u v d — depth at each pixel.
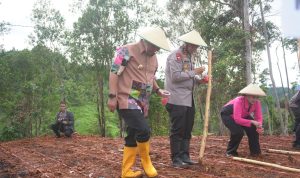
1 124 20.80
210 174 5.06
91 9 18.02
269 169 5.48
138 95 4.59
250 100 6.36
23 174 5.79
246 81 19.33
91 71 19.12
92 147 9.12
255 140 6.61
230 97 19.59
